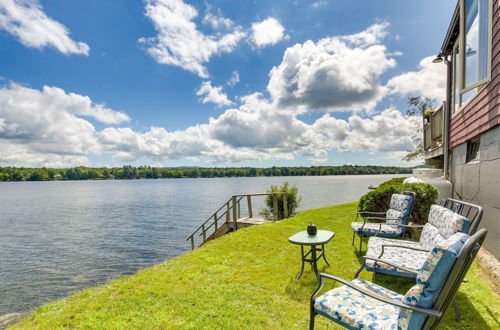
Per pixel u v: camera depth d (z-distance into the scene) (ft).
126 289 12.69
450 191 22.02
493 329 8.25
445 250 4.76
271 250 18.43
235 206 32.14
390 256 10.29
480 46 15.78
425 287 4.99
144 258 45.80
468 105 18.07
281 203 41.09
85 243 57.67
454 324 8.58
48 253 50.39
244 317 9.72
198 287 12.53
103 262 43.75
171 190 260.62
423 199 18.33
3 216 104.06
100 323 9.70
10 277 37.27
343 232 22.12
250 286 12.56
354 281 8.10
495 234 13.25
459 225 8.24
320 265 14.74
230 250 18.69
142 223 82.38
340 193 163.32
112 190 285.64
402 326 5.33
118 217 96.12
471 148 18.93
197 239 59.67
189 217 93.25
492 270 11.75
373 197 20.30
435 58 25.98
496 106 13.16
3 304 28.45
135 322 9.67
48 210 122.52
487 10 14.64
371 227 15.74
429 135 31.32
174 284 13.00
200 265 15.65
